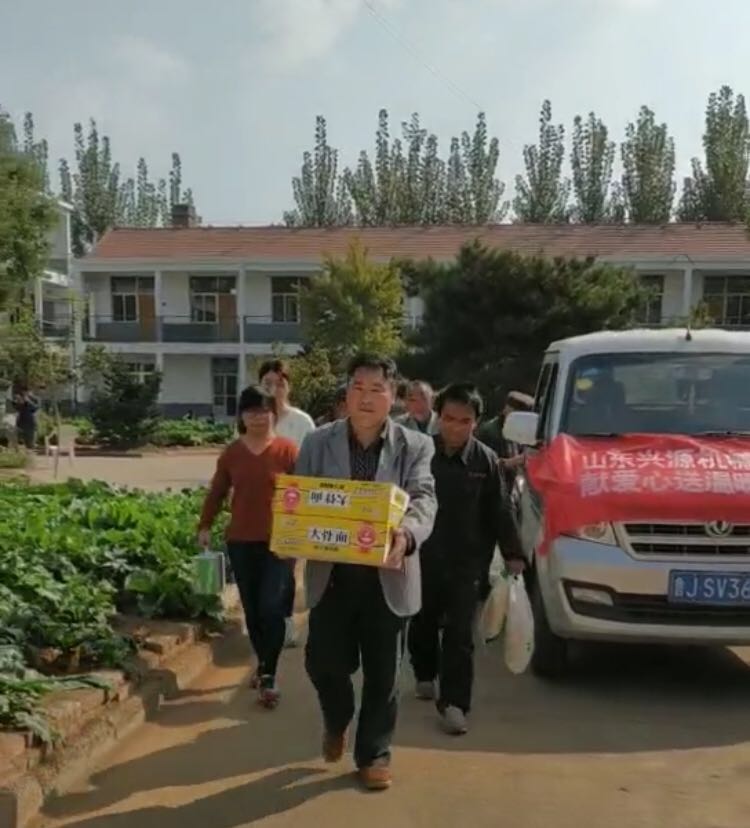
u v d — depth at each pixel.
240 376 42.12
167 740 5.33
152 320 42.78
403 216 61.19
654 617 5.84
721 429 6.77
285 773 4.86
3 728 4.68
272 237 43.78
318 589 4.50
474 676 6.49
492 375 22.47
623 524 5.88
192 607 7.35
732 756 5.12
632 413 6.92
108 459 28.34
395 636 4.55
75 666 5.89
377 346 29.56
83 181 71.31
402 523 4.38
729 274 38.47
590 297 23.02
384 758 4.64
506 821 4.32
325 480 4.36
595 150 59.19
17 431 27.77
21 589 6.80
